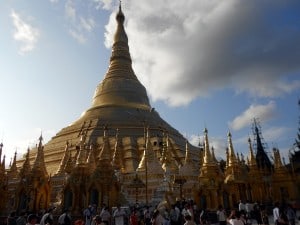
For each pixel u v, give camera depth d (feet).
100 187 164.14
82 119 299.99
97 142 250.57
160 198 163.12
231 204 177.99
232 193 188.96
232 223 73.36
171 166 208.95
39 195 183.01
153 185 186.09
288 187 249.14
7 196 194.08
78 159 177.47
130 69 351.87
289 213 114.32
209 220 153.38
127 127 274.16
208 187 176.65
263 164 341.82
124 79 334.65
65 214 106.63
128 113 295.07
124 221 121.90
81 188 167.02
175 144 262.88
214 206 172.76
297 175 260.01
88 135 262.26
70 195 168.14
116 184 170.30
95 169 169.37
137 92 329.93
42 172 189.78
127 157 240.94
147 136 212.84
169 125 320.29
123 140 256.52
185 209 112.37
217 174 182.91
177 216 109.70
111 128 271.08
